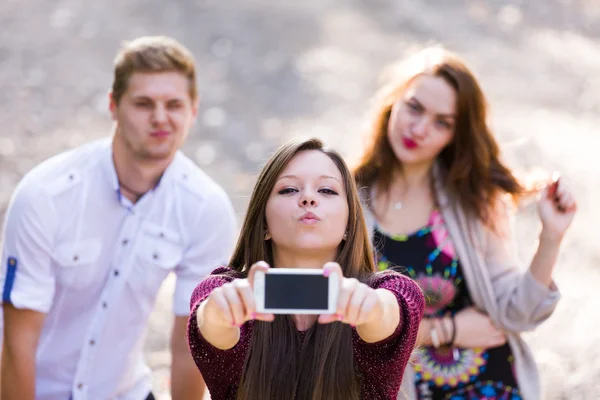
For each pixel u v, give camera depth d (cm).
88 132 1202
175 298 418
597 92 1557
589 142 1267
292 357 281
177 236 413
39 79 1373
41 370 414
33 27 1600
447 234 437
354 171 449
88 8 1719
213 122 1279
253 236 297
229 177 1074
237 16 1773
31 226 392
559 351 704
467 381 426
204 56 1568
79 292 407
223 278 294
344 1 1994
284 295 245
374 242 437
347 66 1580
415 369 426
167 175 412
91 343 410
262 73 1507
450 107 430
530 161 1133
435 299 432
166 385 625
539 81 1592
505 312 426
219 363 282
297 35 1728
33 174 398
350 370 279
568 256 895
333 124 1288
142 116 394
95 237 404
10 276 393
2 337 409
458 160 438
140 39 405
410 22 1886
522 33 1895
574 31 1953
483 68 1639
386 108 446
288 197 289
